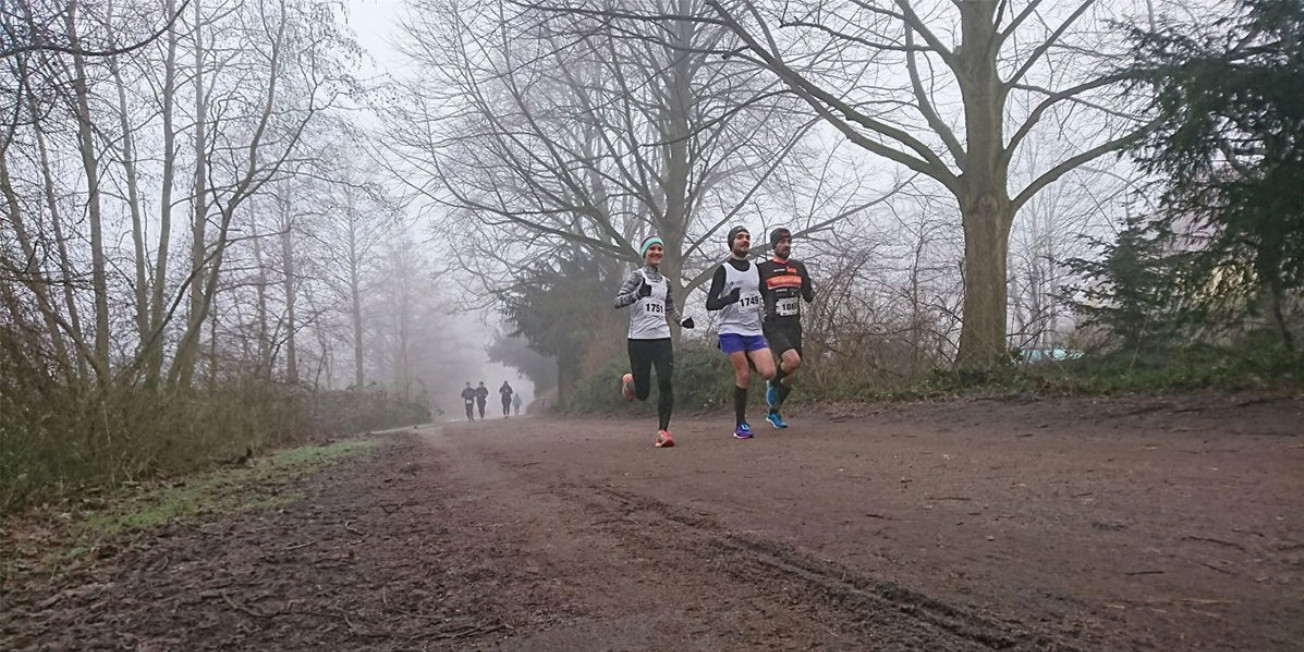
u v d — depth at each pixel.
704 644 2.04
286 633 2.35
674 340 19.97
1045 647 1.86
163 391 8.77
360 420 29.39
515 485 5.21
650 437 8.86
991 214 11.67
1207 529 2.86
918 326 11.17
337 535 3.85
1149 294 8.18
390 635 2.28
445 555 3.21
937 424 7.77
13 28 6.45
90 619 2.60
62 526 5.09
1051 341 9.89
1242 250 6.91
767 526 3.31
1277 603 2.05
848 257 13.11
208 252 14.22
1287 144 6.36
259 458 10.74
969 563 2.58
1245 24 6.55
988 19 12.07
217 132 13.14
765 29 13.14
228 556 3.51
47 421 6.75
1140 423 6.23
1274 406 5.92
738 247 7.66
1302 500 3.25
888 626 2.08
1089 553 2.62
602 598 2.49
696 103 17.22
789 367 7.83
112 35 8.70
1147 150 7.50
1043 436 6.20
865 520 3.32
